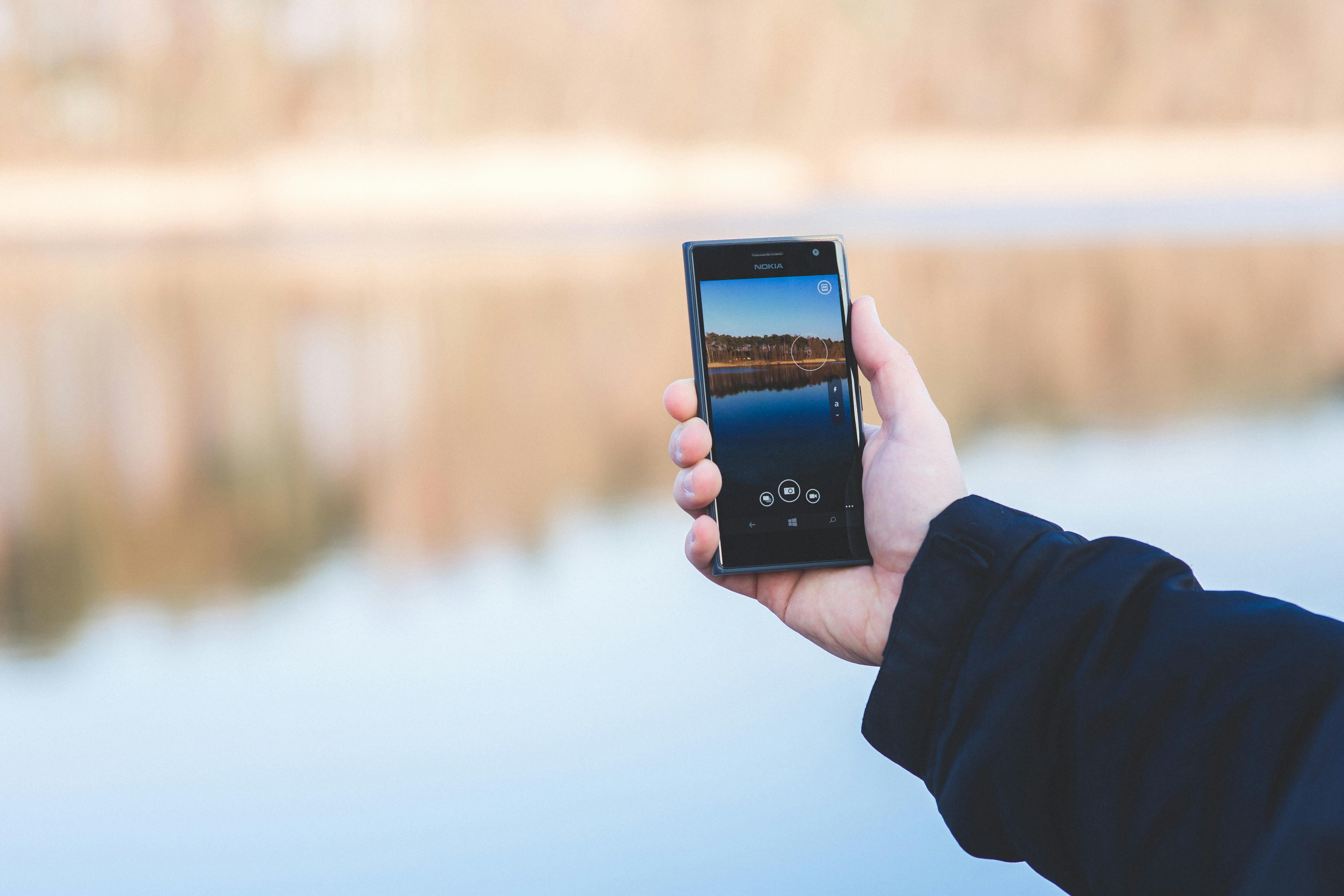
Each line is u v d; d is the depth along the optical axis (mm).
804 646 2250
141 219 20078
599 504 3449
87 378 5879
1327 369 5348
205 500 3654
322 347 6742
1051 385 5051
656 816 1646
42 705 2094
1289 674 556
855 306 995
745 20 24906
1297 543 2688
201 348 6762
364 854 1570
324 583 2789
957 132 26438
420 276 10445
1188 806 564
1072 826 613
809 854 1533
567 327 7289
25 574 2924
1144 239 12664
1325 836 455
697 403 969
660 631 2348
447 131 23625
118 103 21469
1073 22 26797
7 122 21031
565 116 24297
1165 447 3814
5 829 1655
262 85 22312
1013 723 640
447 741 1898
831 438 963
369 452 4293
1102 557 670
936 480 906
